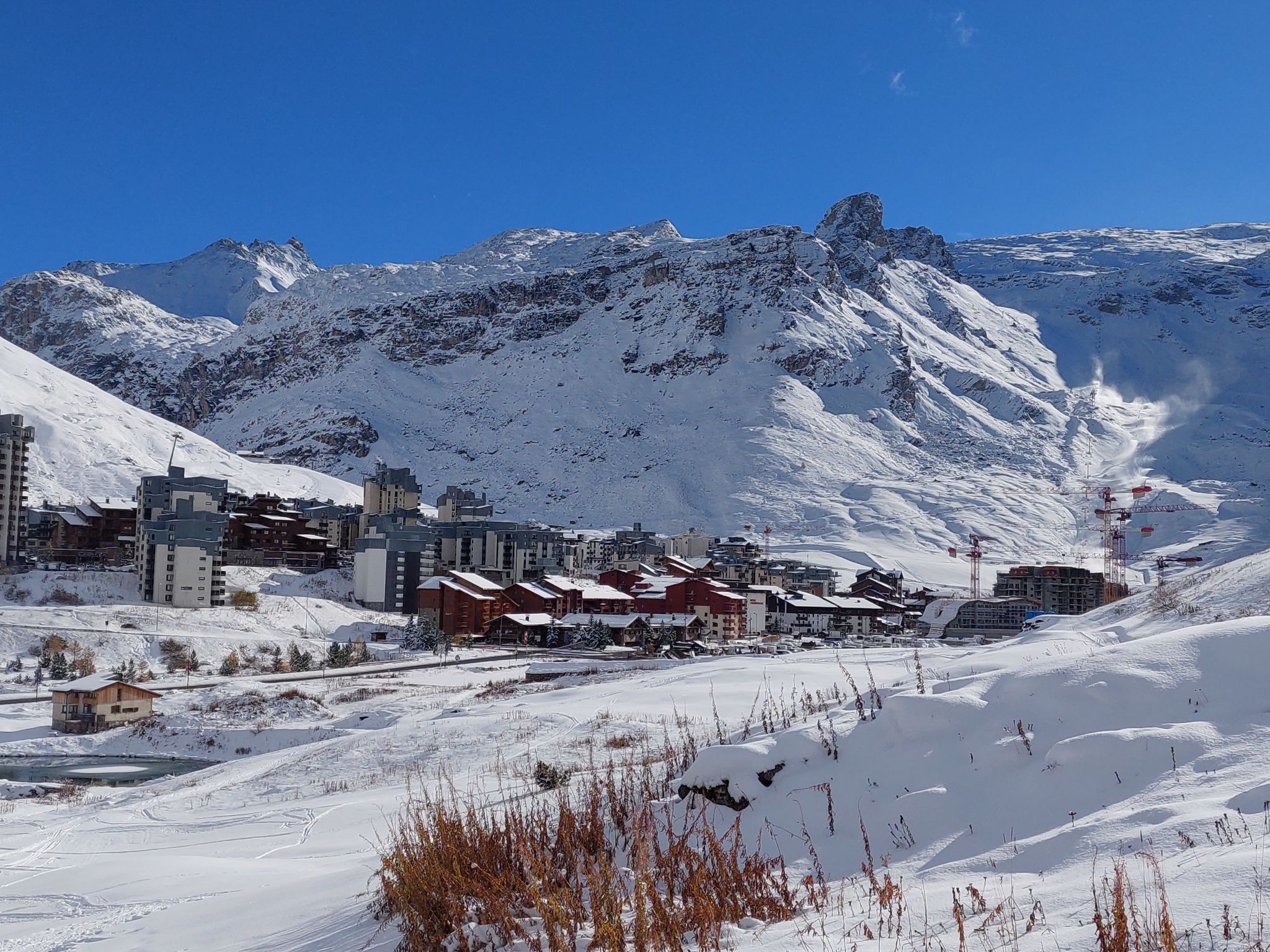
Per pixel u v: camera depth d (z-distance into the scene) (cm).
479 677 8569
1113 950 631
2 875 2219
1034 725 1177
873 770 1222
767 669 5484
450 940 1023
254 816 2780
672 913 888
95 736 6253
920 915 809
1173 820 868
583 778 2083
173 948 1334
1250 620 1252
